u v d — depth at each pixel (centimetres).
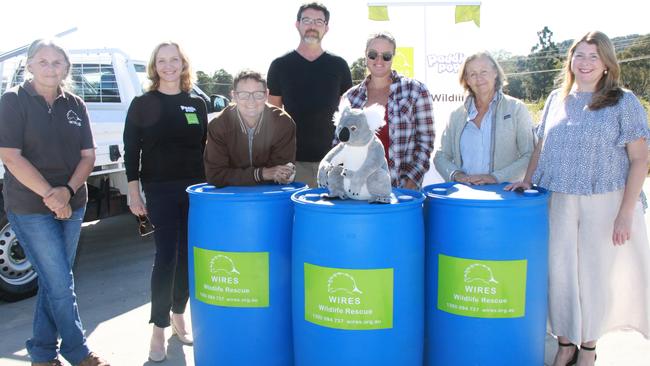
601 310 295
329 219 243
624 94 282
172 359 351
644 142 279
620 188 286
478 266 255
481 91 336
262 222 273
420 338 265
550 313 307
